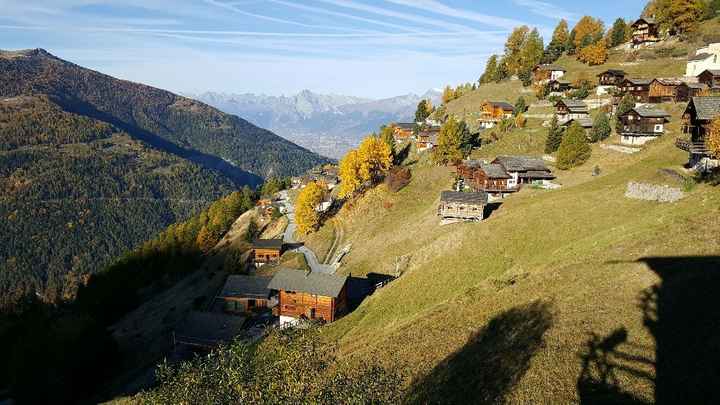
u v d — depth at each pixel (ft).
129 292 434.71
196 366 87.66
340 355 161.99
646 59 508.12
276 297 315.58
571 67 579.07
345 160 442.50
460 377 113.19
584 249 162.50
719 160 203.00
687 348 88.53
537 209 245.45
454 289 197.26
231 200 621.31
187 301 390.21
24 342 284.61
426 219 341.00
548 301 131.75
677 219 150.00
